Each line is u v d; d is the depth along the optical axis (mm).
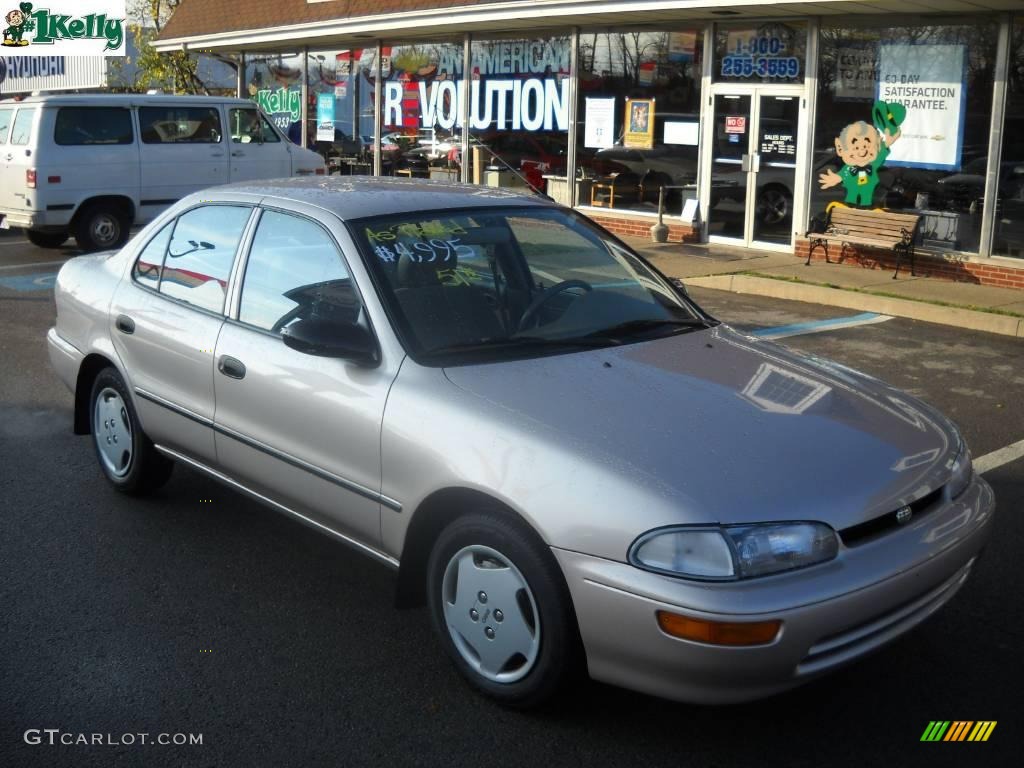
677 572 3236
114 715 3770
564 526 3426
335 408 4188
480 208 4898
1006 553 5137
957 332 10320
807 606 3221
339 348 4129
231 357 4680
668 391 3941
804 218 14445
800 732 3691
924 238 13164
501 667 3758
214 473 5016
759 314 11094
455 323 4270
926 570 3496
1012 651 4246
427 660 4160
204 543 5242
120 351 5465
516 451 3611
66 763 3484
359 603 4641
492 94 18328
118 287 5574
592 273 4887
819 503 3393
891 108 13367
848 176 13945
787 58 14328
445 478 3754
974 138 12633
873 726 3729
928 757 3555
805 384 4191
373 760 3521
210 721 3738
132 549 5160
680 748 3594
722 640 3178
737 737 3658
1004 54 12273
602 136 16734
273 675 4043
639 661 3332
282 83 22703
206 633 4359
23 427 7062
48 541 5234
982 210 12609
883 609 3391
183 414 5035
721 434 3646
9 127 14859
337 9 18906
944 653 4227
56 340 6102
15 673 4035
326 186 5074
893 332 10266
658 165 16109
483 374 4004
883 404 4148
